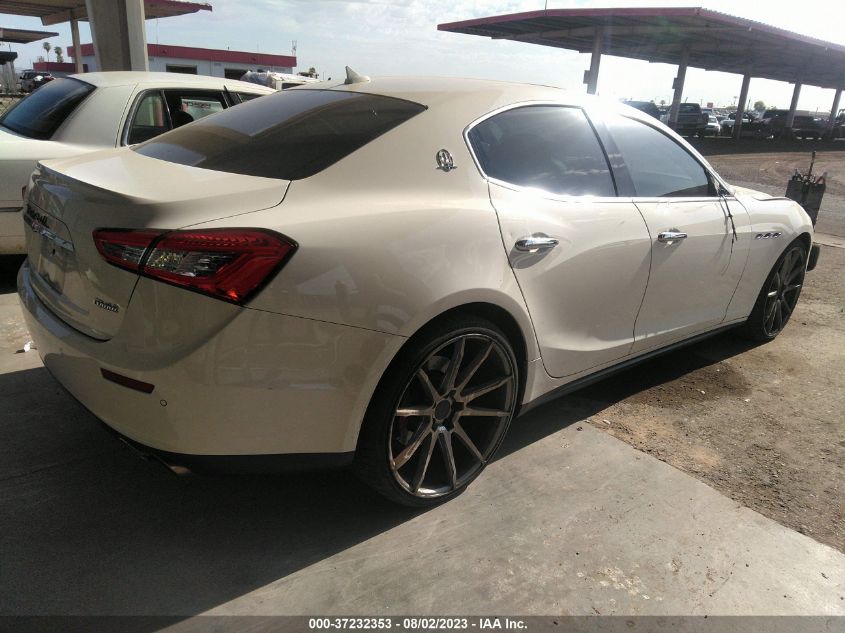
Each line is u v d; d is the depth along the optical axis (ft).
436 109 7.85
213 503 7.82
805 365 13.39
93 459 8.50
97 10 25.89
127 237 5.93
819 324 16.17
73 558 6.75
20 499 7.61
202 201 6.06
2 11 76.54
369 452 6.97
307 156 7.13
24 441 8.79
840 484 9.05
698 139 113.91
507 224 7.64
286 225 6.02
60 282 7.04
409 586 6.68
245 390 5.92
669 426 10.44
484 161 7.95
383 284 6.39
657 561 7.27
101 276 6.20
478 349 7.64
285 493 8.11
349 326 6.22
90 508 7.55
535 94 9.05
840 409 11.39
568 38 83.25
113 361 6.03
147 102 16.20
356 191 6.82
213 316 5.72
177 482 8.16
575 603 6.59
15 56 86.07
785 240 13.19
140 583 6.48
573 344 8.93
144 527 7.31
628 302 9.64
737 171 62.59
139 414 6.04
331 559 7.00
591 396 11.44
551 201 8.41
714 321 12.01
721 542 7.65
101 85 15.64
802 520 8.18
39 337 7.21
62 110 15.12
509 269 7.59
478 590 6.68
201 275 5.68
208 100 17.57
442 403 7.49
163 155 8.00
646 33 74.64
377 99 8.19
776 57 110.52
